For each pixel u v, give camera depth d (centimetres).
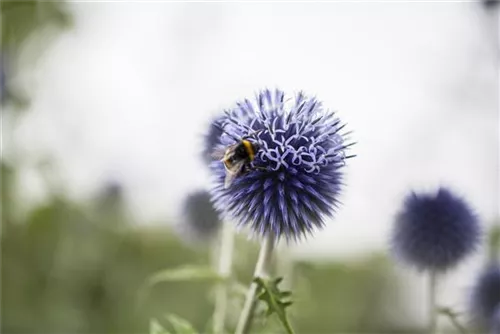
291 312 39
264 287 30
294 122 32
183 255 84
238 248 46
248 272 47
